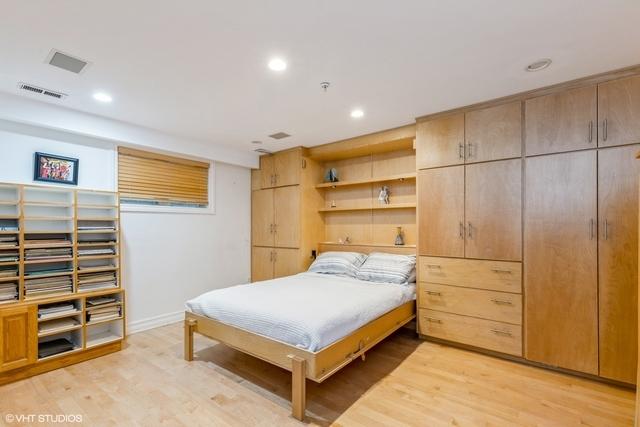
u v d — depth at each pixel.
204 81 2.42
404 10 1.62
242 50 2.00
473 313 2.93
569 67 2.25
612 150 2.33
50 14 1.62
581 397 2.21
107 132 3.22
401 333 3.48
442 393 2.27
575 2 1.57
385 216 4.11
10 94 2.63
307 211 4.42
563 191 2.52
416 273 3.30
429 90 2.62
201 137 3.93
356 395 2.25
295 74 2.32
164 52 2.01
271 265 4.69
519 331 2.71
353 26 1.76
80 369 2.65
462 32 1.82
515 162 2.74
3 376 2.41
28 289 2.61
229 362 2.79
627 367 2.28
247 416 2.02
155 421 1.96
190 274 4.18
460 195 3.01
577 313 2.46
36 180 2.91
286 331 2.15
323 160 4.65
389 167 4.11
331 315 2.23
